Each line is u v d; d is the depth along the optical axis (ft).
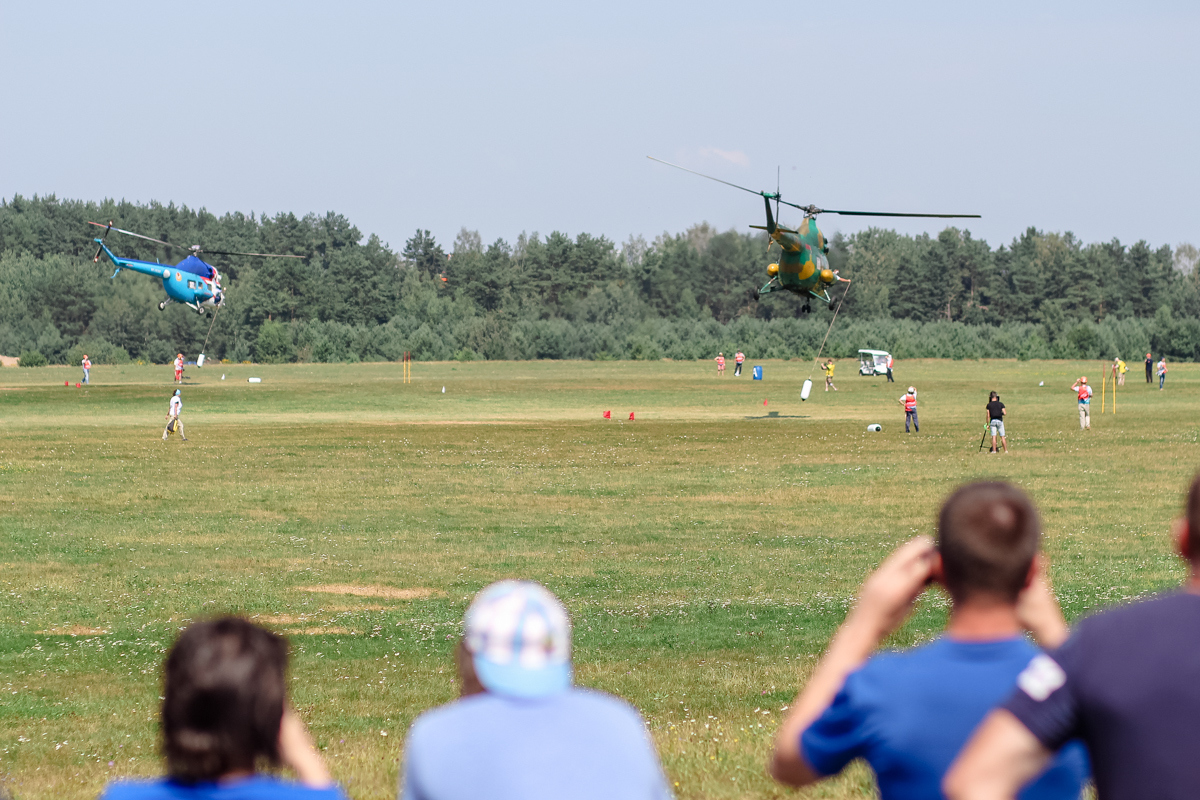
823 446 539.29
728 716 135.74
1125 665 30.76
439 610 227.20
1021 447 513.04
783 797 91.35
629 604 228.84
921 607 219.00
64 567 274.16
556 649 33.99
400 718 143.74
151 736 135.64
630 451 527.81
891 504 367.04
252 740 32.94
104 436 591.78
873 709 36.58
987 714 35.60
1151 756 30.09
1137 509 337.11
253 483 423.64
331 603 234.99
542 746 32.48
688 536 315.78
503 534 321.11
